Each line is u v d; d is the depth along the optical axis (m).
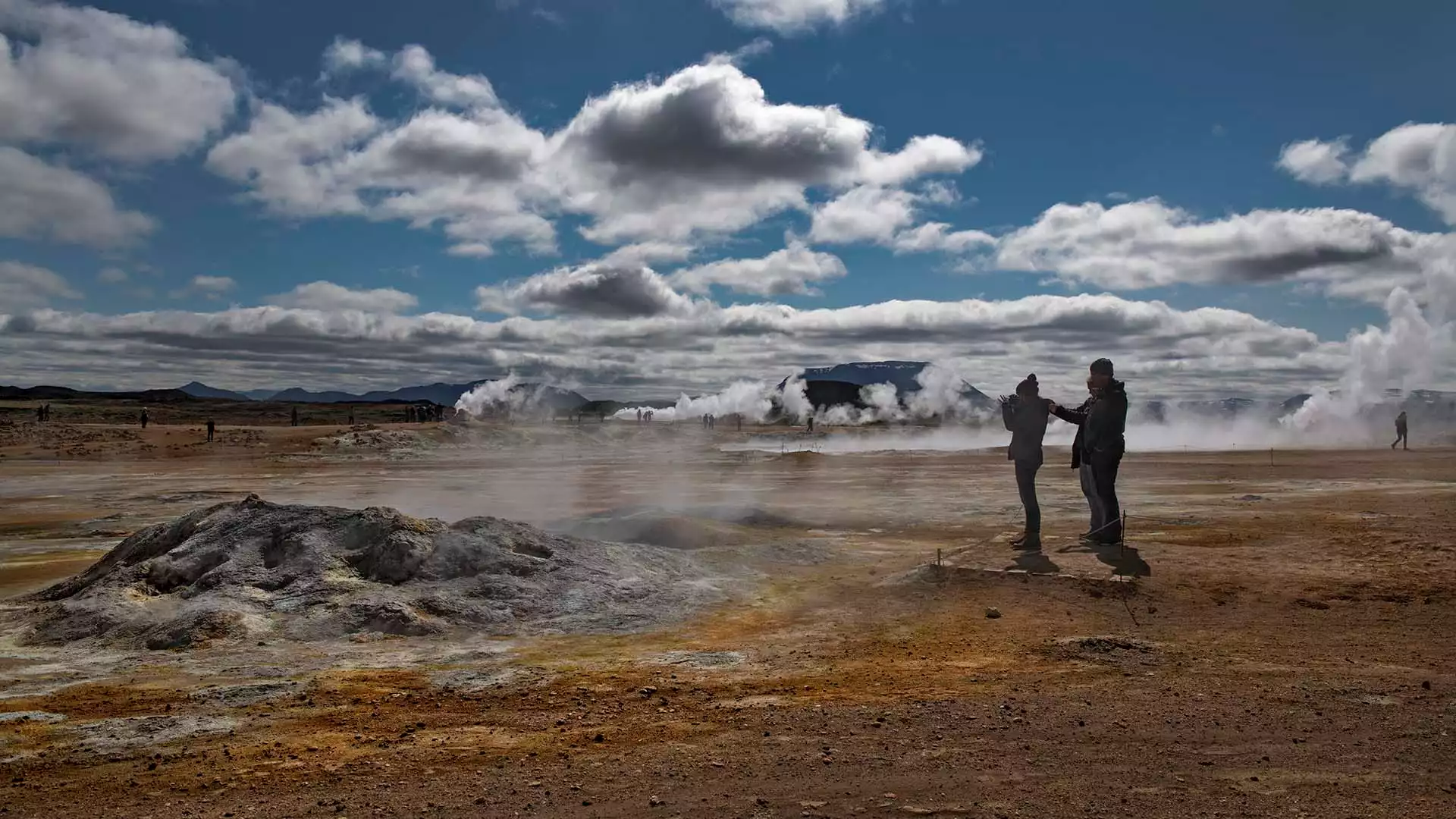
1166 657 9.43
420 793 6.11
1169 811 5.49
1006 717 7.47
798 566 15.83
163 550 13.92
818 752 6.76
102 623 11.43
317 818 5.72
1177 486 29.59
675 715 7.80
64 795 6.20
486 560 13.14
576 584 12.81
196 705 8.30
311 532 13.41
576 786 6.18
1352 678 8.47
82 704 8.43
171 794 6.18
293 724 7.71
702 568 14.74
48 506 29.58
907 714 7.61
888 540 19.48
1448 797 5.58
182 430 65.56
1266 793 5.73
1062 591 12.66
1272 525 18.64
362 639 10.87
